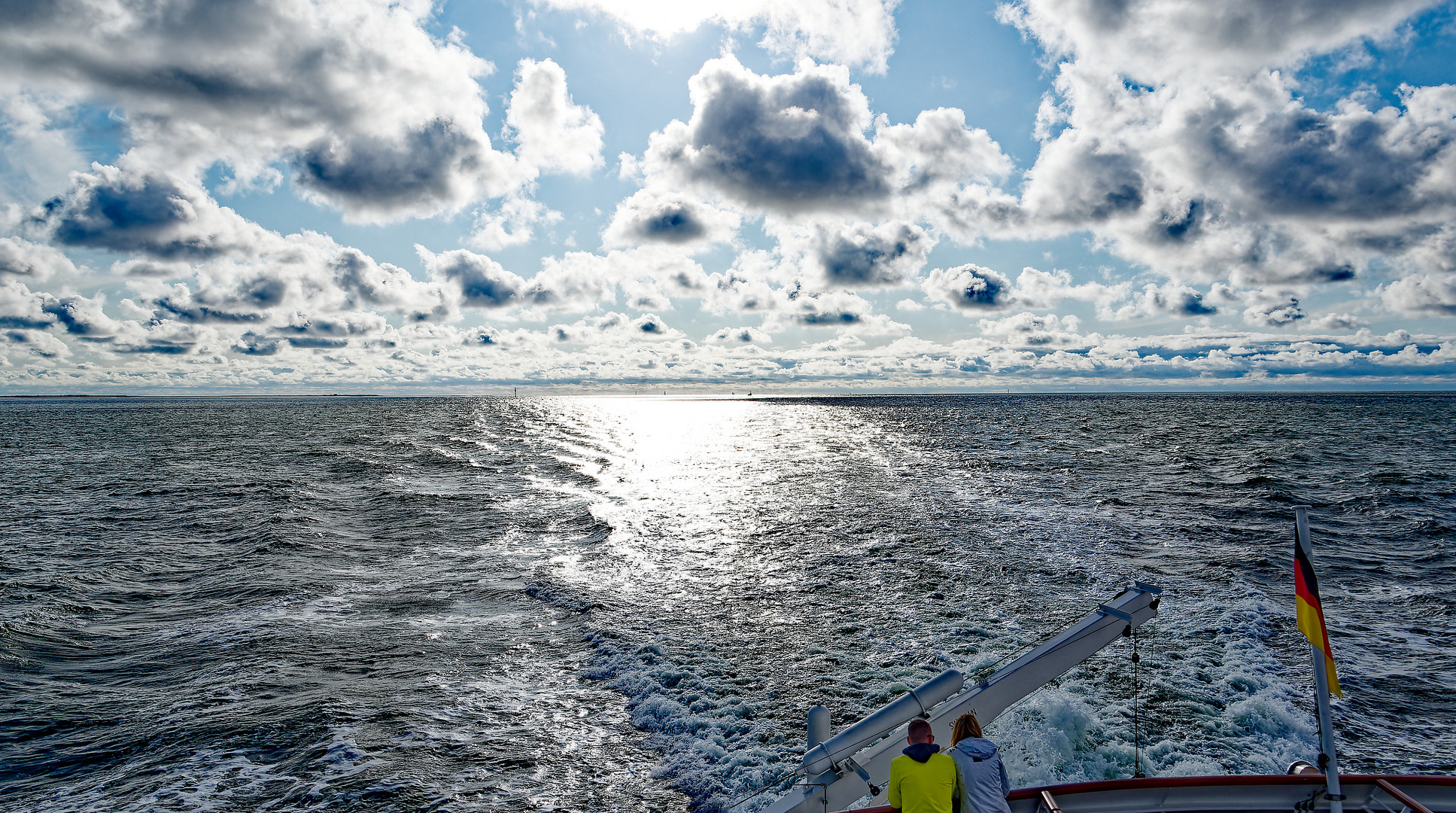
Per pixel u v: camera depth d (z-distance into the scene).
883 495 33.31
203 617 16.84
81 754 10.70
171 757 10.59
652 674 13.64
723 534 25.70
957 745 5.51
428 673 13.77
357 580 19.97
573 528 27.14
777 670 13.79
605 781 10.28
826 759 6.80
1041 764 10.18
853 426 94.94
